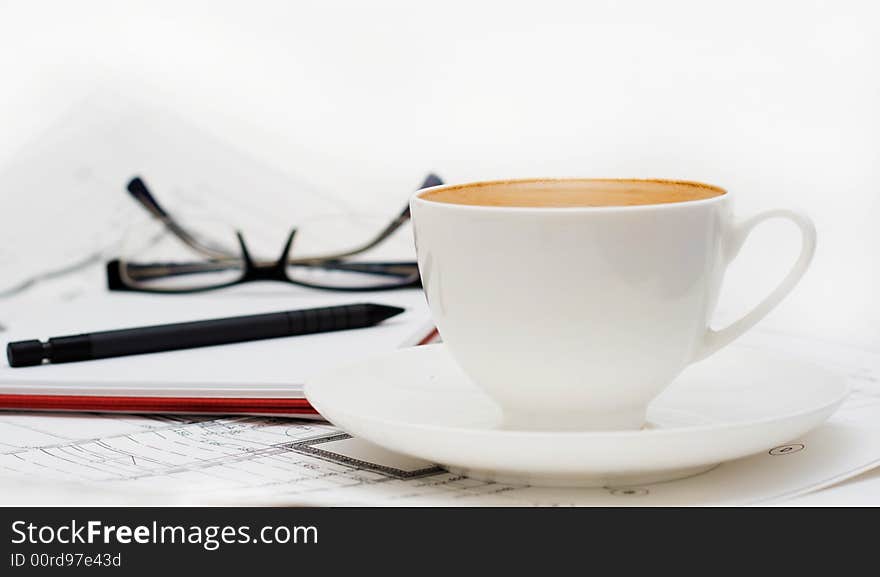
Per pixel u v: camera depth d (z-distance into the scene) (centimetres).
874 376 69
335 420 51
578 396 51
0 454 56
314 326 75
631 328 49
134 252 100
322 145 123
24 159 121
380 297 92
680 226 48
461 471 52
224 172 122
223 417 64
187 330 71
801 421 47
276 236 121
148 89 123
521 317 49
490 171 124
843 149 116
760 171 118
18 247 119
